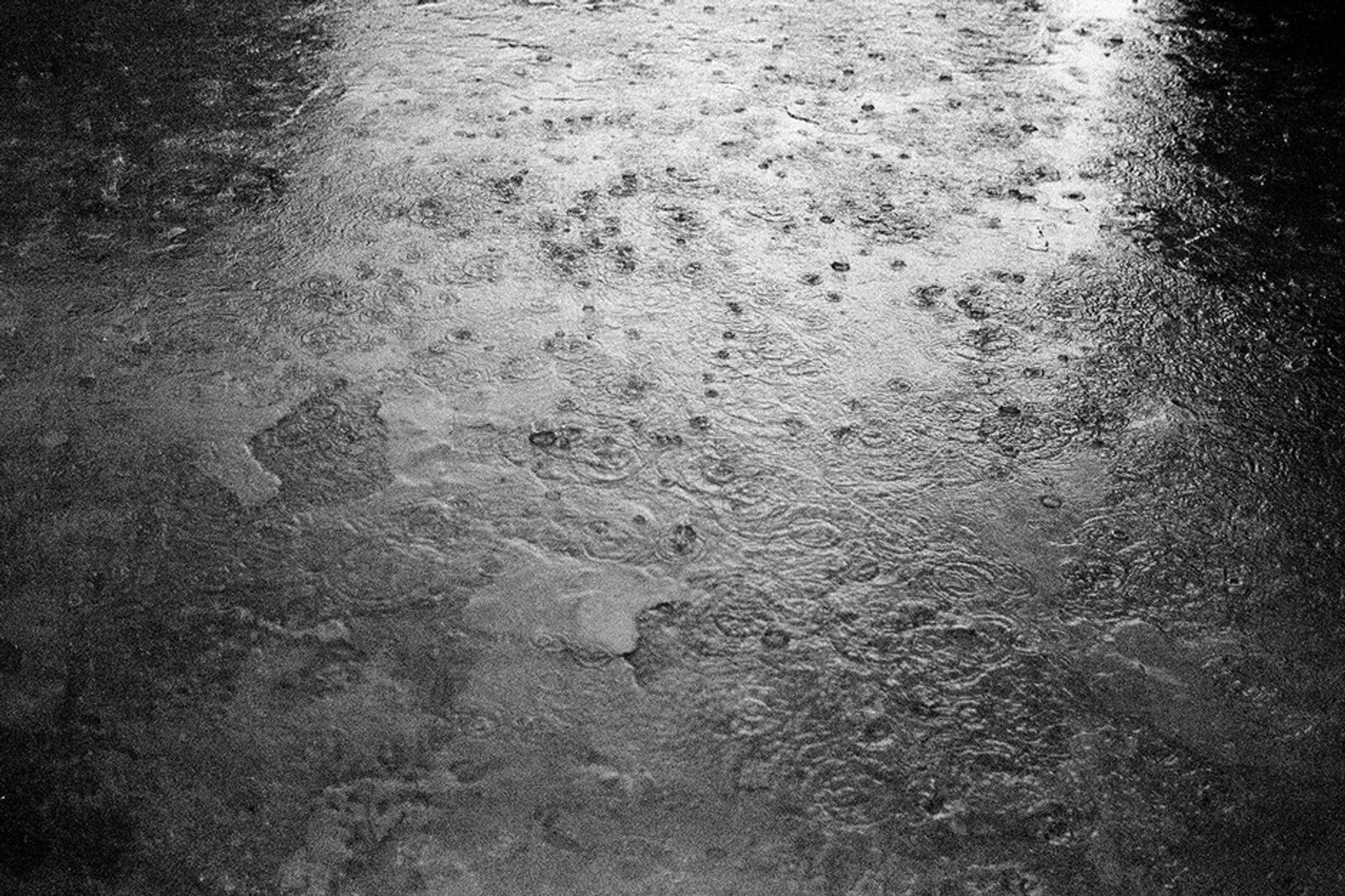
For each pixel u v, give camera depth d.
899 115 2.33
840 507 1.50
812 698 1.28
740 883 1.11
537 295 1.85
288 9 2.78
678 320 1.80
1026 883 1.11
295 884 1.12
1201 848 1.13
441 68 2.52
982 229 2.00
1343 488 1.51
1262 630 1.34
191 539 1.46
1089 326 1.79
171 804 1.18
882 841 1.14
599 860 1.13
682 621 1.36
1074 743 1.23
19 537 1.46
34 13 2.74
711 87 2.44
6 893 1.11
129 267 1.92
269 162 2.19
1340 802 1.17
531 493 1.52
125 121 2.32
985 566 1.42
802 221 2.02
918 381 1.69
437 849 1.14
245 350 1.75
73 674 1.31
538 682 1.29
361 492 1.52
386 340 1.77
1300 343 1.75
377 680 1.29
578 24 2.71
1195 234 1.98
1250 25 2.69
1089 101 2.38
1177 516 1.48
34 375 1.70
